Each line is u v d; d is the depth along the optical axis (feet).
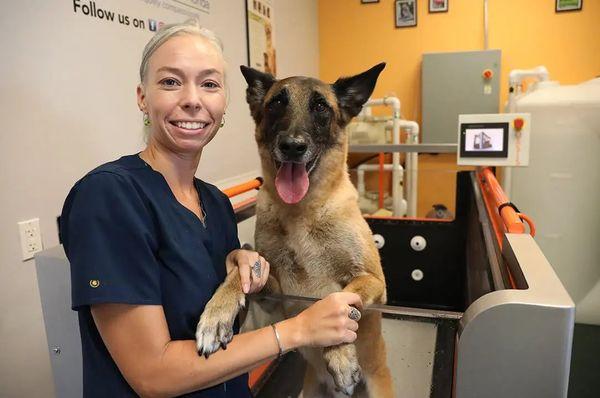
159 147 3.13
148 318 2.55
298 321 2.70
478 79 14.43
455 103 14.74
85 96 5.65
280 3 12.73
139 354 2.54
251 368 2.67
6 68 4.60
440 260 8.54
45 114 5.08
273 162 5.10
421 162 12.70
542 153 9.15
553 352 2.26
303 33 14.85
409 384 3.13
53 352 3.80
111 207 2.58
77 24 5.48
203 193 3.56
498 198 5.16
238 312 3.11
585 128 8.79
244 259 3.45
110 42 6.05
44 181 5.09
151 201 2.81
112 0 6.07
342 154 5.36
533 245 3.17
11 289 4.72
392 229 8.71
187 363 2.55
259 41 11.25
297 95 5.11
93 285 2.45
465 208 8.21
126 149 6.44
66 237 2.79
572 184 9.11
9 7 4.61
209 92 3.07
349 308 2.72
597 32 14.03
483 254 4.33
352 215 5.01
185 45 2.92
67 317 3.65
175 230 2.90
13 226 4.72
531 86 10.89
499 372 2.36
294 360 3.68
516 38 14.67
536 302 2.23
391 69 15.90
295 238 4.86
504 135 7.16
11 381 4.76
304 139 4.75
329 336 2.62
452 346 3.01
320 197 4.87
